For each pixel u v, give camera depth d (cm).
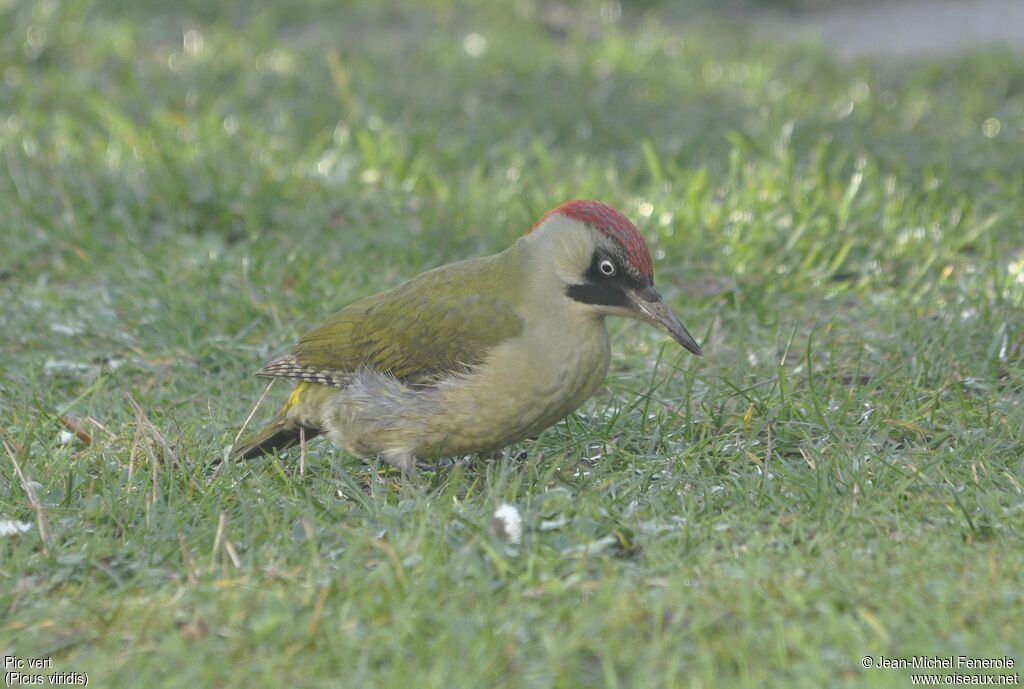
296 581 833
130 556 884
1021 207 1575
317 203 1620
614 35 2511
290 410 1058
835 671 725
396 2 2708
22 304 1371
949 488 943
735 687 704
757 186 1617
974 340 1240
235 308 1369
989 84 2359
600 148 1938
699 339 1320
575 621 769
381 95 2078
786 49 2548
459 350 988
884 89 2325
